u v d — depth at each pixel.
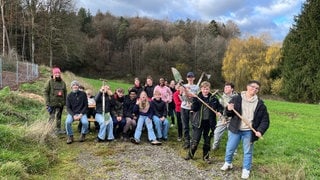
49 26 46.97
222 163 7.95
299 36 44.59
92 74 72.94
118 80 72.75
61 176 6.85
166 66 71.56
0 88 15.66
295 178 6.79
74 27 50.97
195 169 7.48
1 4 41.31
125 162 7.82
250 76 52.47
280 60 49.81
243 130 7.05
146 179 6.83
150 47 74.56
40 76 28.62
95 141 9.46
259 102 6.93
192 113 8.26
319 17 42.41
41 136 8.45
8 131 7.85
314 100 42.38
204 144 7.95
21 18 47.62
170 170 7.38
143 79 70.19
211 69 68.75
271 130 12.52
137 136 9.55
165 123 9.98
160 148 9.11
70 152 8.51
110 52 79.44
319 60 41.56
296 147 9.60
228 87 8.71
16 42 51.09
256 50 53.00
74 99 9.52
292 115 20.19
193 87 9.20
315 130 13.80
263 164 7.92
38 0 45.81
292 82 44.22
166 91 11.81
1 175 6.04
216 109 7.96
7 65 25.86
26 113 11.32
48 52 50.56
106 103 9.67
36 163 7.09
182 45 73.44
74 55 55.75
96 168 7.40
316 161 8.45
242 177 6.97
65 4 47.66
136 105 9.81
